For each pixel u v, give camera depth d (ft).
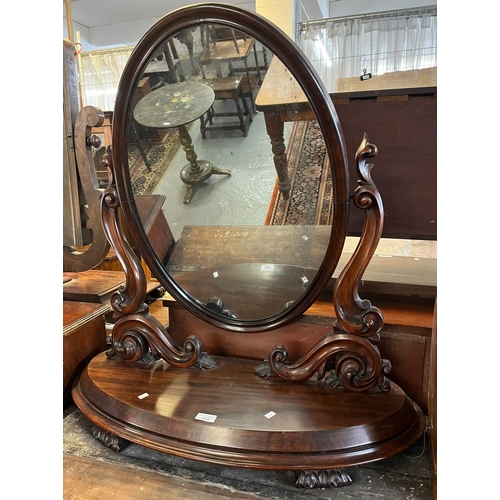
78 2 10.24
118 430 2.03
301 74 1.89
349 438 1.83
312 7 8.52
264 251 2.26
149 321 2.44
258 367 2.35
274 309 2.34
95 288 3.06
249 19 1.90
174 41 2.10
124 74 2.20
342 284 2.09
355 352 2.10
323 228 2.09
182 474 1.98
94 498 1.85
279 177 2.13
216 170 2.25
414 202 3.50
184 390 2.18
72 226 3.20
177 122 2.24
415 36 7.11
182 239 2.42
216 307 2.47
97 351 2.83
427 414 2.27
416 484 1.87
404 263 2.94
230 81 2.07
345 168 1.95
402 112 3.39
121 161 2.36
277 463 1.78
